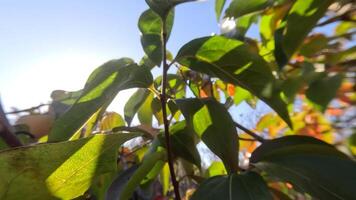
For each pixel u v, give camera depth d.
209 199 0.11
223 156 0.13
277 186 0.21
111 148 0.10
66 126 0.13
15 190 0.10
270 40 0.22
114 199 0.15
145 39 0.17
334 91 0.19
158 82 0.20
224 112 0.14
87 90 0.14
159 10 0.14
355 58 0.21
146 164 0.14
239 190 0.11
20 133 0.20
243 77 0.15
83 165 0.10
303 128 0.24
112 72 0.14
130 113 0.20
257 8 0.20
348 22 0.21
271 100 0.15
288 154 0.13
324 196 0.11
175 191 0.13
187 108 0.14
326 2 0.16
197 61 0.15
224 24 0.21
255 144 0.25
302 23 0.17
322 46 0.21
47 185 0.10
